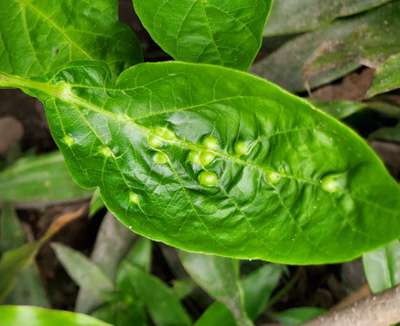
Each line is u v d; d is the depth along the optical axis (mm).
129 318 419
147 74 265
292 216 275
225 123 275
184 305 429
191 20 292
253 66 384
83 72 273
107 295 422
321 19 360
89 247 467
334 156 265
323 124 258
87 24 311
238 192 279
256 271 396
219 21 292
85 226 465
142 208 280
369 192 262
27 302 435
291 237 276
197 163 278
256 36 293
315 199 271
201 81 262
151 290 411
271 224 277
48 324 324
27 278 436
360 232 268
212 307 386
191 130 277
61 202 454
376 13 358
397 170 396
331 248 272
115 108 276
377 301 323
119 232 424
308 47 372
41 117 485
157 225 279
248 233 278
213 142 276
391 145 394
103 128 277
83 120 276
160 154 279
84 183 280
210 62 300
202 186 280
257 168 276
